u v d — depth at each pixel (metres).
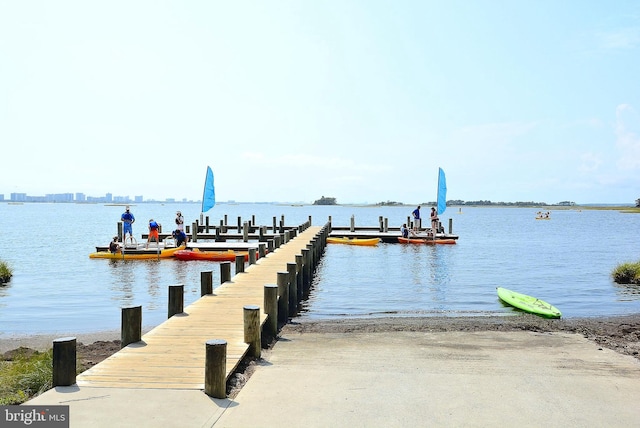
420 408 5.57
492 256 28.00
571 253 30.19
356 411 5.45
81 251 29.52
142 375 6.04
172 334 7.88
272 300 9.56
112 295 16.14
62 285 17.97
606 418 5.36
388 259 26.41
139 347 7.17
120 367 6.31
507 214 149.12
